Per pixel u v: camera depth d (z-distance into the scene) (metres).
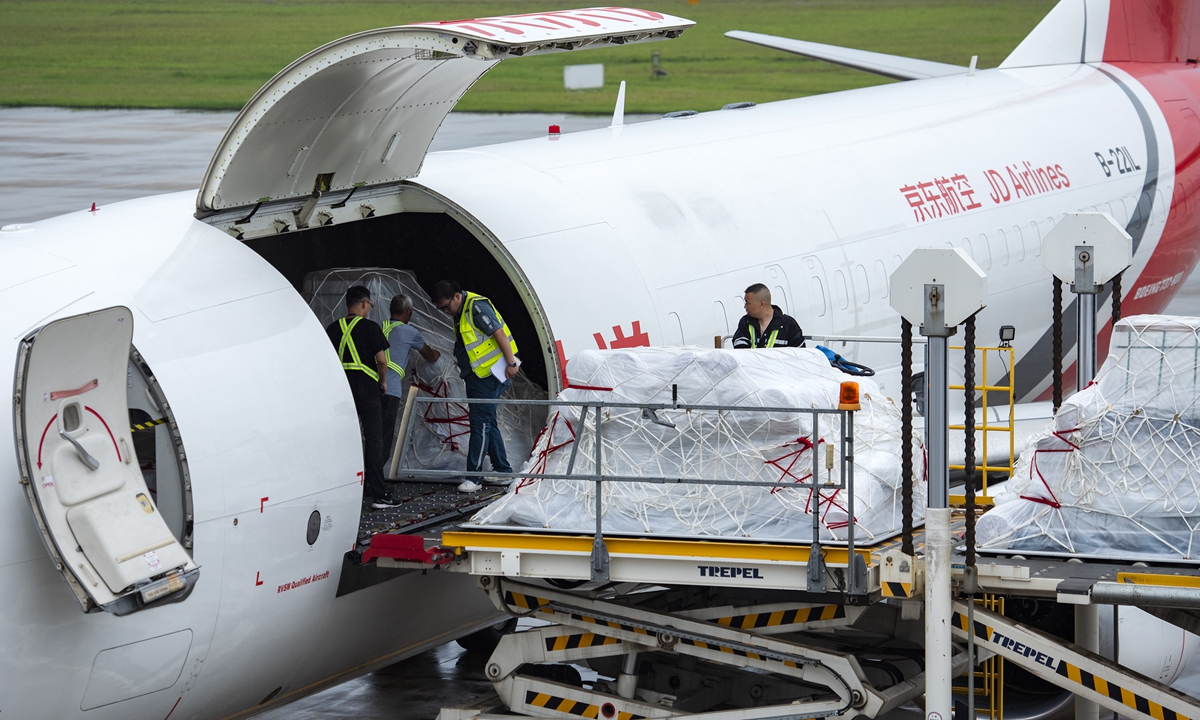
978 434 20.06
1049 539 11.83
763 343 15.26
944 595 10.84
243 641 12.16
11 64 84.81
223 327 12.22
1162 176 27.77
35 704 10.63
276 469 12.10
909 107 24.11
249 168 13.09
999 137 24.42
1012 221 23.42
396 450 13.76
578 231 15.79
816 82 81.06
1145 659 16.27
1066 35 29.31
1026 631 11.58
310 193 14.04
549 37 12.21
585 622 12.84
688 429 12.18
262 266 13.18
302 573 12.52
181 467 11.33
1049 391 25.75
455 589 14.62
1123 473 11.70
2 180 60.50
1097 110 27.09
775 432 11.99
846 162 20.98
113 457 10.62
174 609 11.33
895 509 12.30
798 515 11.77
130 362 11.30
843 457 11.15
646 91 81.12
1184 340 11.75
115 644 10.97
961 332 21.70
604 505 12.20
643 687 14.28
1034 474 12.14
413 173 15.11
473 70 13.98
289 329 12.84
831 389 12.84
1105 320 26.98
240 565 11.83
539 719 13.07
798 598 11.88
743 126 20.95
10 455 10.42
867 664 13.57
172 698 11.86
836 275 19.33
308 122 13.19
